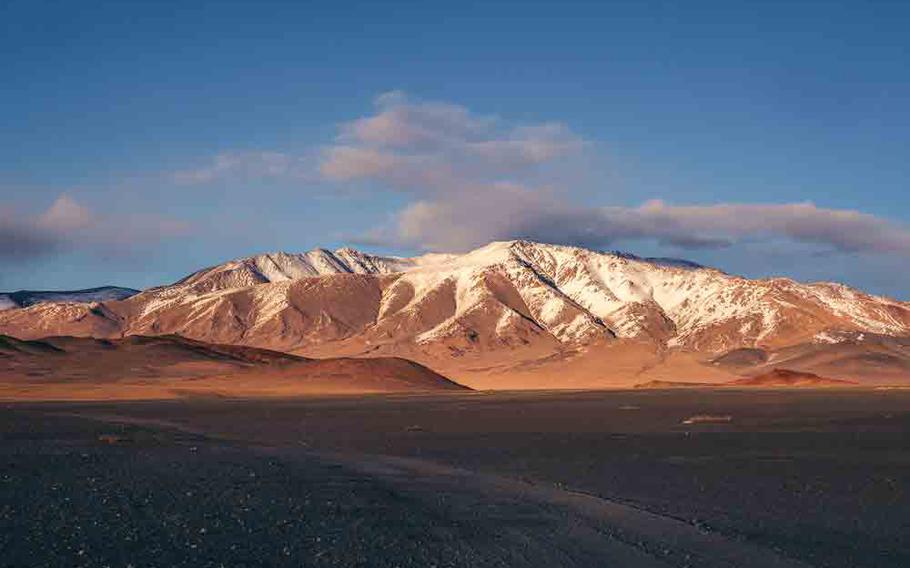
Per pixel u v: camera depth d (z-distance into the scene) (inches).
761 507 1002.7
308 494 1071.0
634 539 807.1
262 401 4507.9
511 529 854.5
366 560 696.4
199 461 1466.5
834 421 2556.6
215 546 725.3
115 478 1186.6
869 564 714.8
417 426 2461.9
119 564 644.7
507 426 2456.9
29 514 853.8
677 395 5177.2
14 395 5137.8
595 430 2265.0
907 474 1301.7
